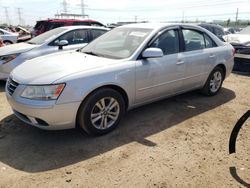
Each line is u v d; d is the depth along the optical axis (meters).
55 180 2.93
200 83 5.42
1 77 6.36
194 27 5.23
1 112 4.77
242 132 4.13
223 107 5.21
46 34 7.42
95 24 11.72
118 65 3.93
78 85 3.50
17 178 2.96
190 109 5.04
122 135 3.95
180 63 4.74
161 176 3.03
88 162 3.27
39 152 3.47
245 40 8.62
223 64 5.78
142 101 4.41
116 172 3.08
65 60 4.10
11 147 3.59
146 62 4.23
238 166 3.26
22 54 6.39
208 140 3.88
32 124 3.62
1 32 16.14
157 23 4.96
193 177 3.03
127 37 4.61
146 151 3.53
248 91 6.37
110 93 3.83
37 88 3.43
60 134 3.95
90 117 3.70
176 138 3.91
